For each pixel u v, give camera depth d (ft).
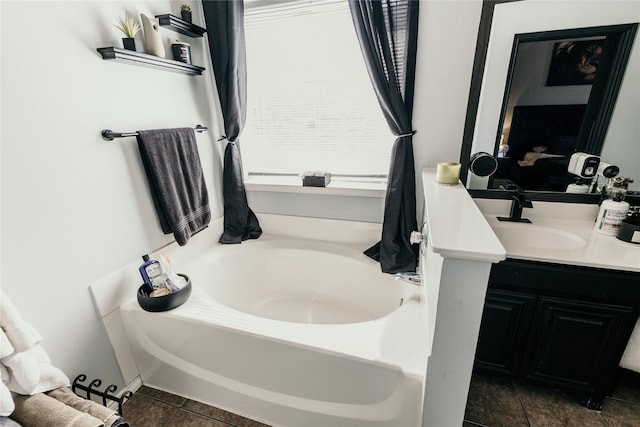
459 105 5.08
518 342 4.29
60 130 3.61
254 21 5.87
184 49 5.16
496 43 4.56
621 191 4.42
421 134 5.41
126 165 4.54
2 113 3.08
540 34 4.38
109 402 4.51
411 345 3.54
